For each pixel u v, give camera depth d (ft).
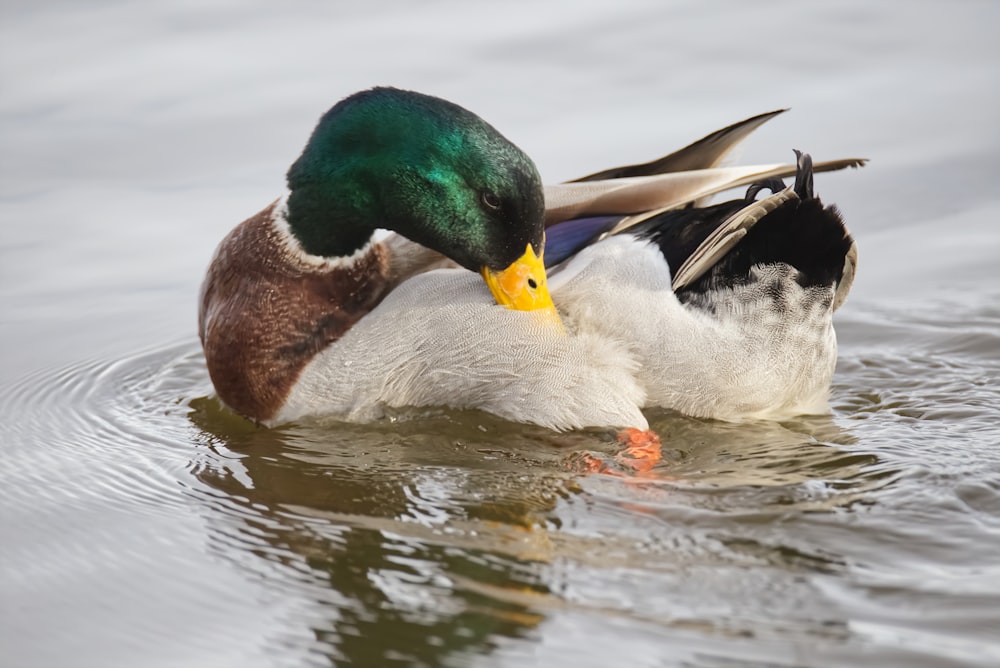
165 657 24.47
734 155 37.29
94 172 52.29
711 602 25.18
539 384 33.50
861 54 57.06
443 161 33.60
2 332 43.68
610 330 33.40
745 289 33.50
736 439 33.68
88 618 25.85
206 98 55.62
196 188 51.26
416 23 60.64
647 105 54.13
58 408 38.14
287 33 60.08
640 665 23.20
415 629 24.77
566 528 28.60
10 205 50.47
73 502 31.27
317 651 24.34
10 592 26.94
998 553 26.78
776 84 55.42
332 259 35.40
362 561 27.48
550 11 61.31
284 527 29.35
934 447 32.81
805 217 33.14
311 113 54.08
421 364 33.99
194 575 27.35
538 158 50.83
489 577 26.48
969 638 23.77
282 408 35.29
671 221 34.76
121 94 56.18
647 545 27.66
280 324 35.09
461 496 30.58
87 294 46.11
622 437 33.22
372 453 33.19
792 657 23.31
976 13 59.26
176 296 46.11
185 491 31.63
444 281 34.68
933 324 42.98
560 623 24.61
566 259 34.96
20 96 56.13
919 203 49.75
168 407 38.01
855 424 35.09
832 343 35.22
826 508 29.12
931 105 53.98
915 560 26.61
